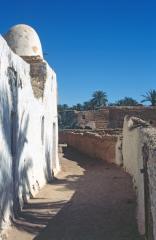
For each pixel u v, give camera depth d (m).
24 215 10.99
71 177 18.34
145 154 8.16
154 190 6.19
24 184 12.37
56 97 20.33
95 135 25.69
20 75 11.84
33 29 18.64
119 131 28.97
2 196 9.45
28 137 13.13
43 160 16.05
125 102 61.25
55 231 9.64
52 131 18.73
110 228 9.72
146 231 8.01
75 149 30.28
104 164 23.06
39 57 16.41
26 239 9.07
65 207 11.92
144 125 12.73
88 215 10.95
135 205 11.72
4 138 9.81
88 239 8.97
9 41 17.86
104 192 13.98
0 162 9.38
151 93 46.25
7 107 10.20
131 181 15.79
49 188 15.09
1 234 8.95
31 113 13.67
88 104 64.38
